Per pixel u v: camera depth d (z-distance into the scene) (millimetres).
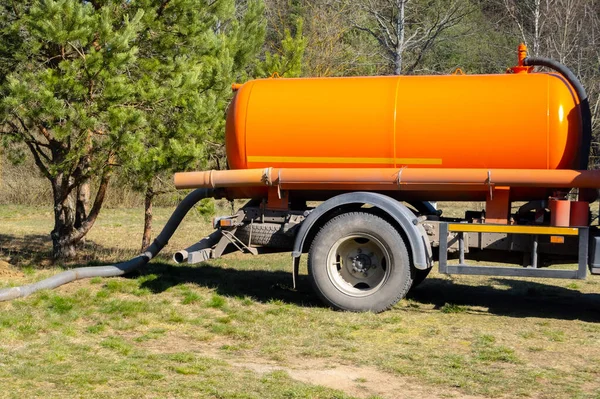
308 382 6301
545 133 8508
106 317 8516
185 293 9766
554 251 8789
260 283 10828
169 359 6906
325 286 9016
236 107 9414
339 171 9000
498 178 8570
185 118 11648
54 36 10203
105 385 6078
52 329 8008
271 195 9586
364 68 31750
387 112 8875
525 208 9062
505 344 7637
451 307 9250
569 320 8773
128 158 11102
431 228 9055
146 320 8391
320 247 9047
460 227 8836
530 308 9445
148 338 7766
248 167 9406
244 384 6160
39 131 12328
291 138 9172
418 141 8797
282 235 9562
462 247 8883
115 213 22406
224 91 13109
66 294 9586
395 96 8906
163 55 12328
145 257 11141
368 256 9117
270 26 31969
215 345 7566
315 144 9102
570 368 6828
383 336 7910
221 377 6359
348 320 8523
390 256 8852
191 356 6961
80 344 7402
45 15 10242
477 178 8625
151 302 9242
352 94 9047
